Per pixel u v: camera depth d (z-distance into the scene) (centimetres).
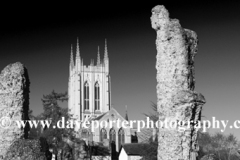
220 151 8238
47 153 2614
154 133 6694
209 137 8619
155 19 2583
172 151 2384
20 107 2628
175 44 2481
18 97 2630
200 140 8250
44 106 9800
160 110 2484
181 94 2419
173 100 2425
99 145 14038
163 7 2581
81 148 9244
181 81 2452
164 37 2511
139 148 10450
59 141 8994
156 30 2588
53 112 9581
